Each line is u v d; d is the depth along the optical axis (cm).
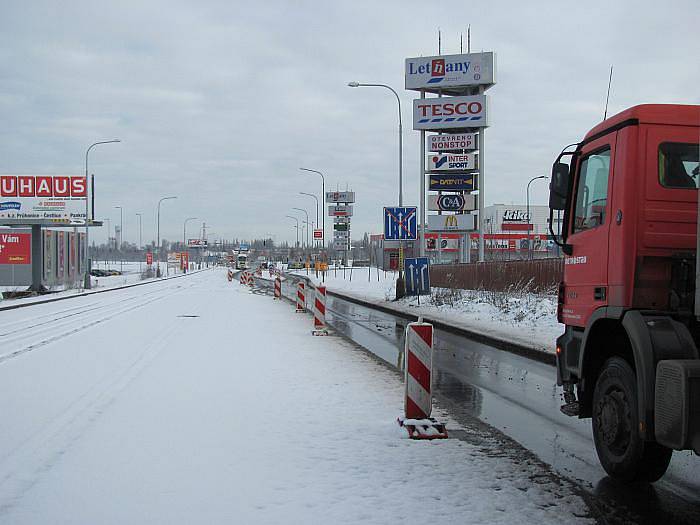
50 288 4759
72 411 811
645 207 577
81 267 5588
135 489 532
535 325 1847
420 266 2739
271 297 3647
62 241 5072
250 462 606
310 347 1454
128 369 1133
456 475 579
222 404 852
